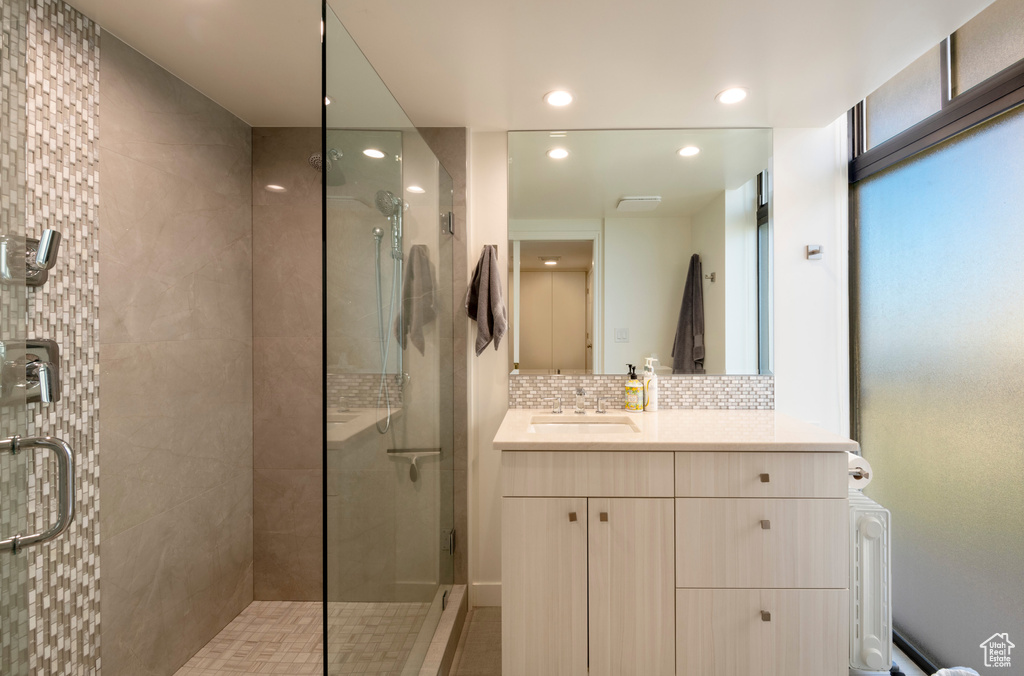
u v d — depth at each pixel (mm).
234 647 2078
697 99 2023
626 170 2334
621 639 1683
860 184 2271
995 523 1597
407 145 1646
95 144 1583
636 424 1980
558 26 1535
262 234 2396
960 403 1733
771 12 1471
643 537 1676
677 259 2344
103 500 1614
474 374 2369
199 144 2051
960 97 1705
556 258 2363
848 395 2309
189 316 2008
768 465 1664
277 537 2420
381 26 1532
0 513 985
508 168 2350
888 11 1465
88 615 1562
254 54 1760
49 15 1427
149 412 1810
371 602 1371
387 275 1479
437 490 2023
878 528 1768
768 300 2318
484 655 1973
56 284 1455
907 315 1989
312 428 2406
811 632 1651
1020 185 1511
